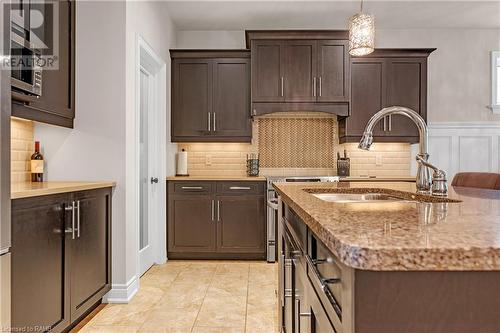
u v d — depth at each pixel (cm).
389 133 436
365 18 247
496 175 211
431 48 441
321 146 475
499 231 66
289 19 445
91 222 247
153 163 395
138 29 313
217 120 433
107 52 282
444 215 86
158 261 398
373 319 58
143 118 375
